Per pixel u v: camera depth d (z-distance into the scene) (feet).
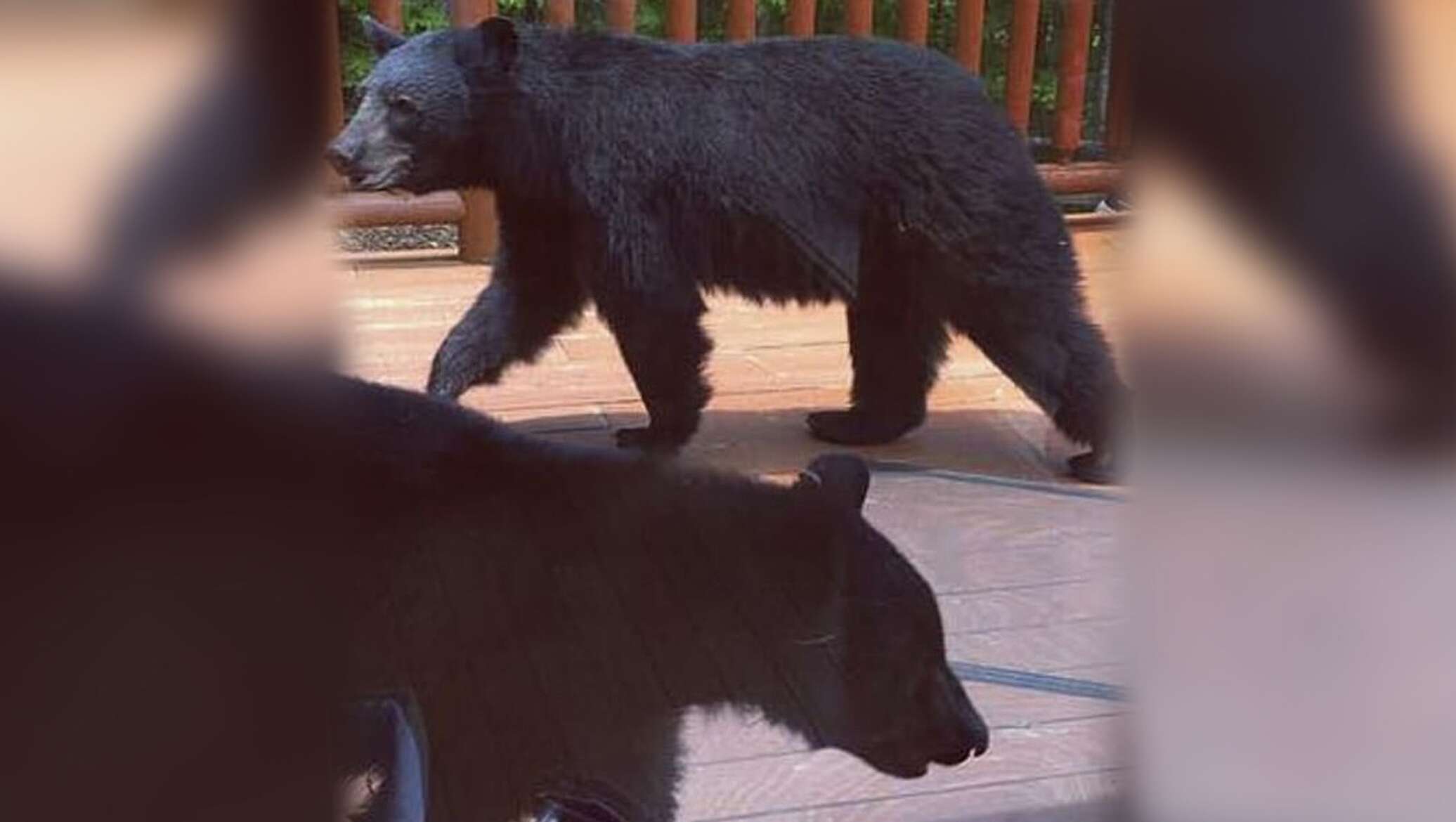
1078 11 10.08
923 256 10.30
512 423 8.07
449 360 9.23
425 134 9.45
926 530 8.14
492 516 6.39
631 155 9.98
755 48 10.56
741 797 6.66
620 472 7.22
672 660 6.81
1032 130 10.77
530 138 9.81
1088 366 8.87
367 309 7.23
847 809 6.69
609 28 11.50
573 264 10.12
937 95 10.61
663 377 9.80
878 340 10.41
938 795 6.66
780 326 10.81
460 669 5.95
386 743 5.09
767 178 10.18
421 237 11.25
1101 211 9.23
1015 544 7.95
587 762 6.38
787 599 7.18
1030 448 9.46
